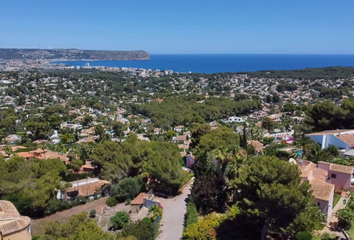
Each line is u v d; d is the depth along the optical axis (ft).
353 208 94.73
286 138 225.35
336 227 87.56
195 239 88.53
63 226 84.38
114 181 158.20
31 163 148.36
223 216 95.09
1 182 130.82
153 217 107.55
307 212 71.51
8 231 87.61
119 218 113.91
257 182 75.77
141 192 143.13
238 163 113.09
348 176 110.83
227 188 115.44
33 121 359.25
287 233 75.20
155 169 137.90
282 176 73.72
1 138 307.58
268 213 74.90
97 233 78.48
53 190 140.36
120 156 164.45
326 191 93.86
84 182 167.94
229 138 175.42
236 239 83.76
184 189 143.84
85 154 222.28
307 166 111.96
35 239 103.65
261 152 156.15
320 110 189.98
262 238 79.05
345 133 158.51
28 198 127.34
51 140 323.78
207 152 123.03
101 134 308.60
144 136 332.60
